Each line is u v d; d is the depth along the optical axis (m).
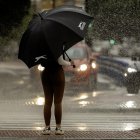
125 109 30.50
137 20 41.47
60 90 20.00
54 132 20.81
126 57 45.78
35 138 18.94
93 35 42.97
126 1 41.38
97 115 28.12
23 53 20.02
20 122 25.12
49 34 19.47
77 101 34.81
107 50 50.50
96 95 38.78
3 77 55.84
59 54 19.44
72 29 19.55
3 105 32.72
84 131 21.48
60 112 20.09
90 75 41.72
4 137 19.19
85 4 44.75
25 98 36.78
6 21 48.03
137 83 39.25
